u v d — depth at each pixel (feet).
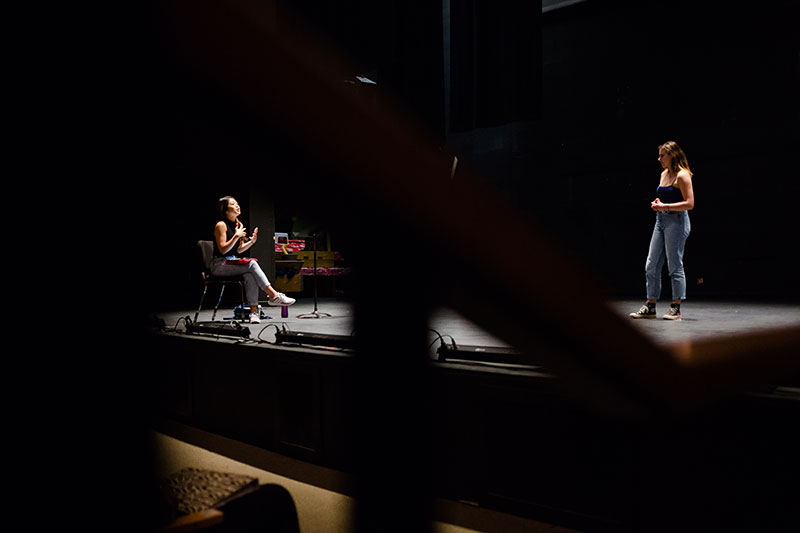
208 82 1.18
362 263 2.31
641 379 2.36
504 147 26.73
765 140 21.30
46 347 4.31
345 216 1.53
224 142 1.27
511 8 20.16
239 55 1.17
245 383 9.14
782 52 20.89
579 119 25.08
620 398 2.42
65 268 4.32
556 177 25.66
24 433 3.91
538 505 6.08
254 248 20.25
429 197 1.54
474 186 1.62
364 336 2.94
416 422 3.67
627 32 23.85
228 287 19.99
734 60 21.79
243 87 1.18
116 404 4.51
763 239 21.48
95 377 4.44
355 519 4.03
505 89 20.45
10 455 3.73
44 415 4.07
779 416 4.81
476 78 20.86
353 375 3.61
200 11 1.14
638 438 5.37
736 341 7.38
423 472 3.83
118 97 1.40
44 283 4.28
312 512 6.54
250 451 8.73
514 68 20.25
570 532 5.84
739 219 21.94
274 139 1.25
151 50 1.22
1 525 3.07
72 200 4.17
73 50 1.82
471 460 6.53
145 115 1.32
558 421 5.86
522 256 1.74
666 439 5.25
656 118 23.43
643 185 23.77
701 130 22.53
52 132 3.40
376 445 3.79
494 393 6.22
